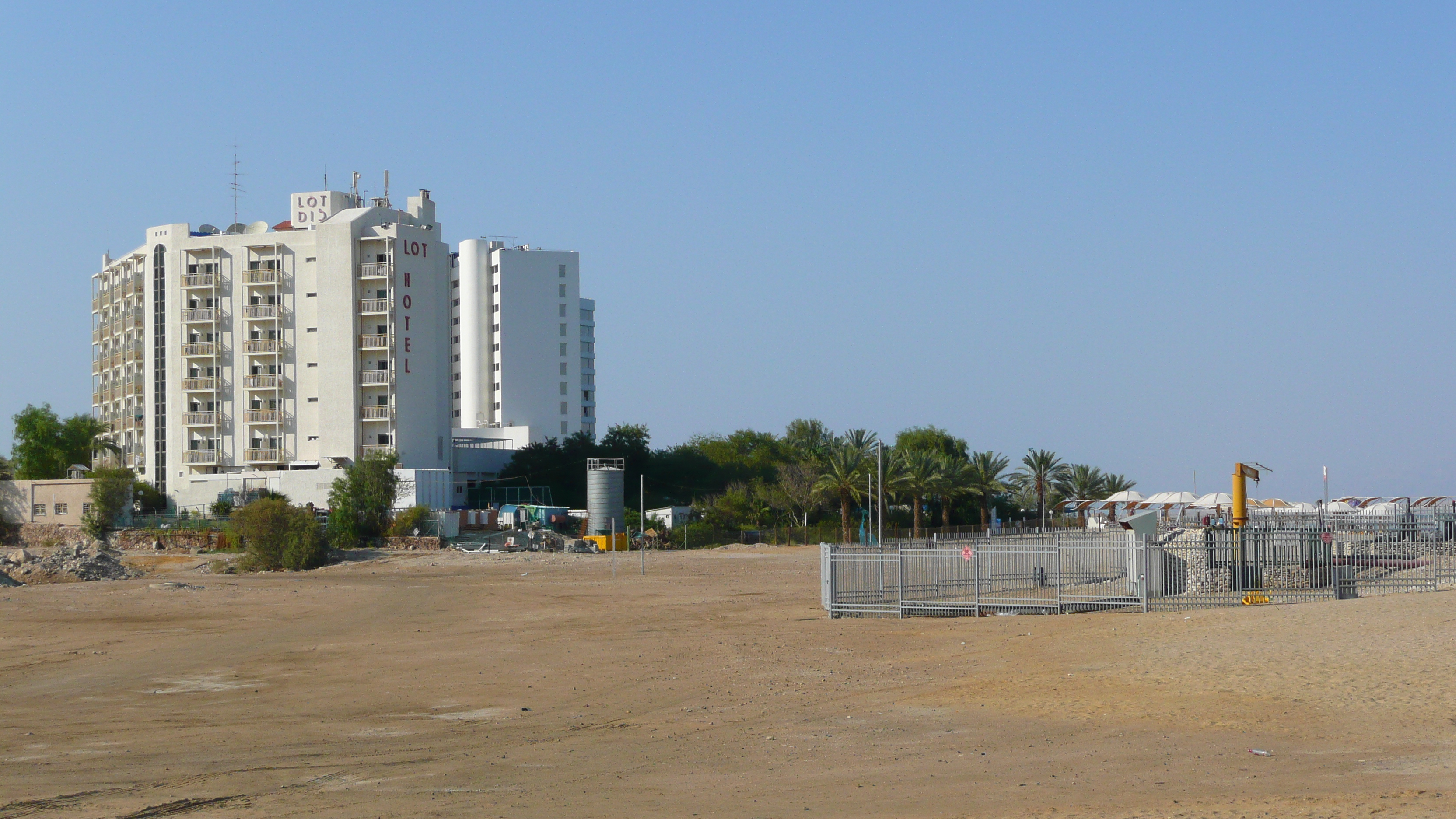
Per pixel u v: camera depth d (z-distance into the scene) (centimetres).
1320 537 3481
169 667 2877
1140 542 3425
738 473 14050
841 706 2103
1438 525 4625
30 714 2156
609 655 2950
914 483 9819
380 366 11956
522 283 17462
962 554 3591
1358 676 2092
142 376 12756
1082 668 2400
